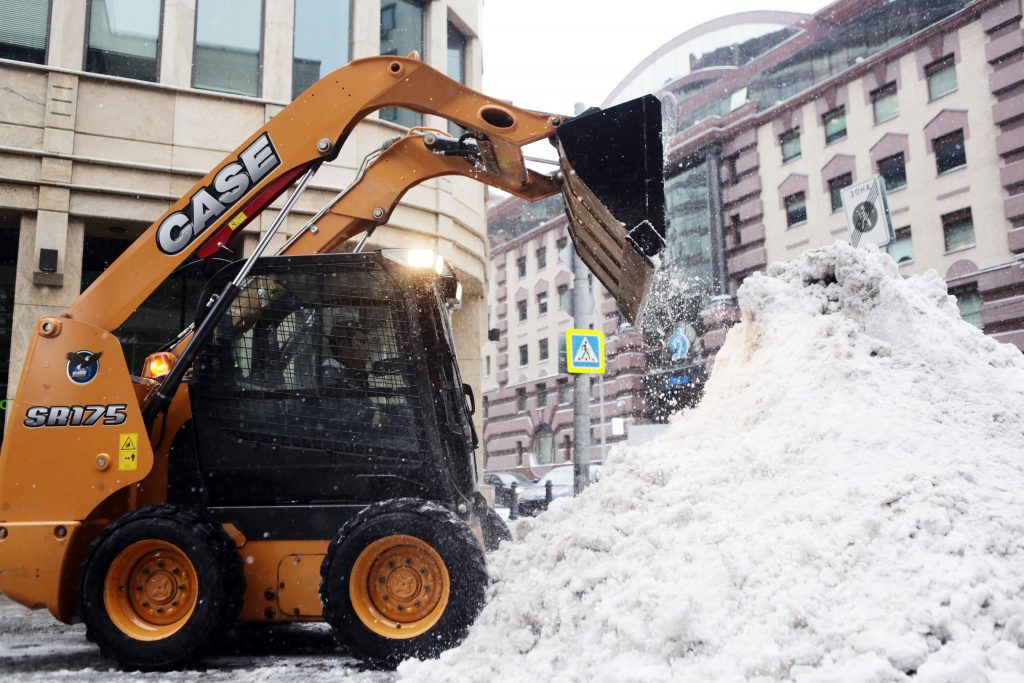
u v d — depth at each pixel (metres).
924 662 2.51
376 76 5.31
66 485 4.65
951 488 3.22
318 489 4.71
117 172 10.77
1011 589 2.75
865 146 29.17
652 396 35.09
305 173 5.33
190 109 11.34
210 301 5.04
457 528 4.28
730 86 35.31
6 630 6.21
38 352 4.77
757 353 4.77
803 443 3.83
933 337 4.33
